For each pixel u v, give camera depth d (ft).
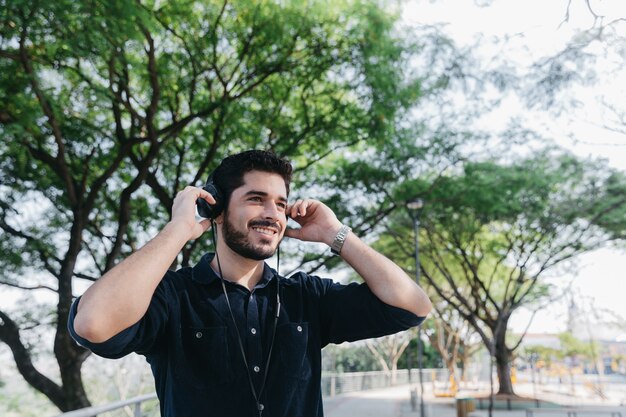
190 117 38.04
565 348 158.51
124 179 44.86
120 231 38.47
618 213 60.85
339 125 41.11
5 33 25.79
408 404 70.69
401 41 37.09
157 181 42.50
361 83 39.81
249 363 5.41
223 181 5.74
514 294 76.79
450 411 64.28
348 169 49.60
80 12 24.00
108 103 31.86
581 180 59.36
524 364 184.75
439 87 37.35
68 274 35.58
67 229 43.68
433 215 65.46
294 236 6.23
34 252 41.42
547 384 145.48
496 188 52.75
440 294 78.07
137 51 32.40
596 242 65.77
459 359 130.41
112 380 95.14
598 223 63.31
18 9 24.29
